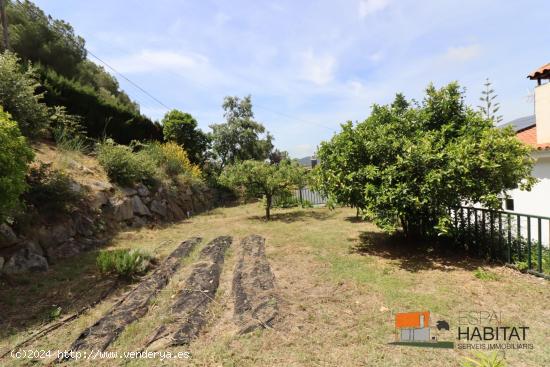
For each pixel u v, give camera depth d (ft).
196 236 22.21
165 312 9.88
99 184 23.57
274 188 31.27
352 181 15.75
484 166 13.26
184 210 35.81
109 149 27.43
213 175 53.06
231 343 8.10
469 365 6.79
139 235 22.44
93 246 18.84
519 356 7.31
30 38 42.22
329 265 14.69
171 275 13.46
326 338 8.25
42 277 13.17
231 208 43.37
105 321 9.29
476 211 15.25
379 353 7.55
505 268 13.28
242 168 31.63
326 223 26.99
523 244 13.34
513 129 14.57
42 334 8.61
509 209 20.59
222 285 12.47
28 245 14.69
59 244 16.84
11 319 9.45
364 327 8.80
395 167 14.49
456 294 10.84
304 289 11.75
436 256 15.58
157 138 47.96
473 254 15.39
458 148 13.70
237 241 20.56
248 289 11.61
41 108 22.35
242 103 64.23
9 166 10.59
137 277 13.38
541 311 9.43
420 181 14.46
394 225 15.11
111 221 22.59
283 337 8.31
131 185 27.73
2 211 11.00
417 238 18.28
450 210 16.80
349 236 21.12
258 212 37.17
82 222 19.48
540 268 12.12
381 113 18.24
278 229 24.63
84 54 51.62
